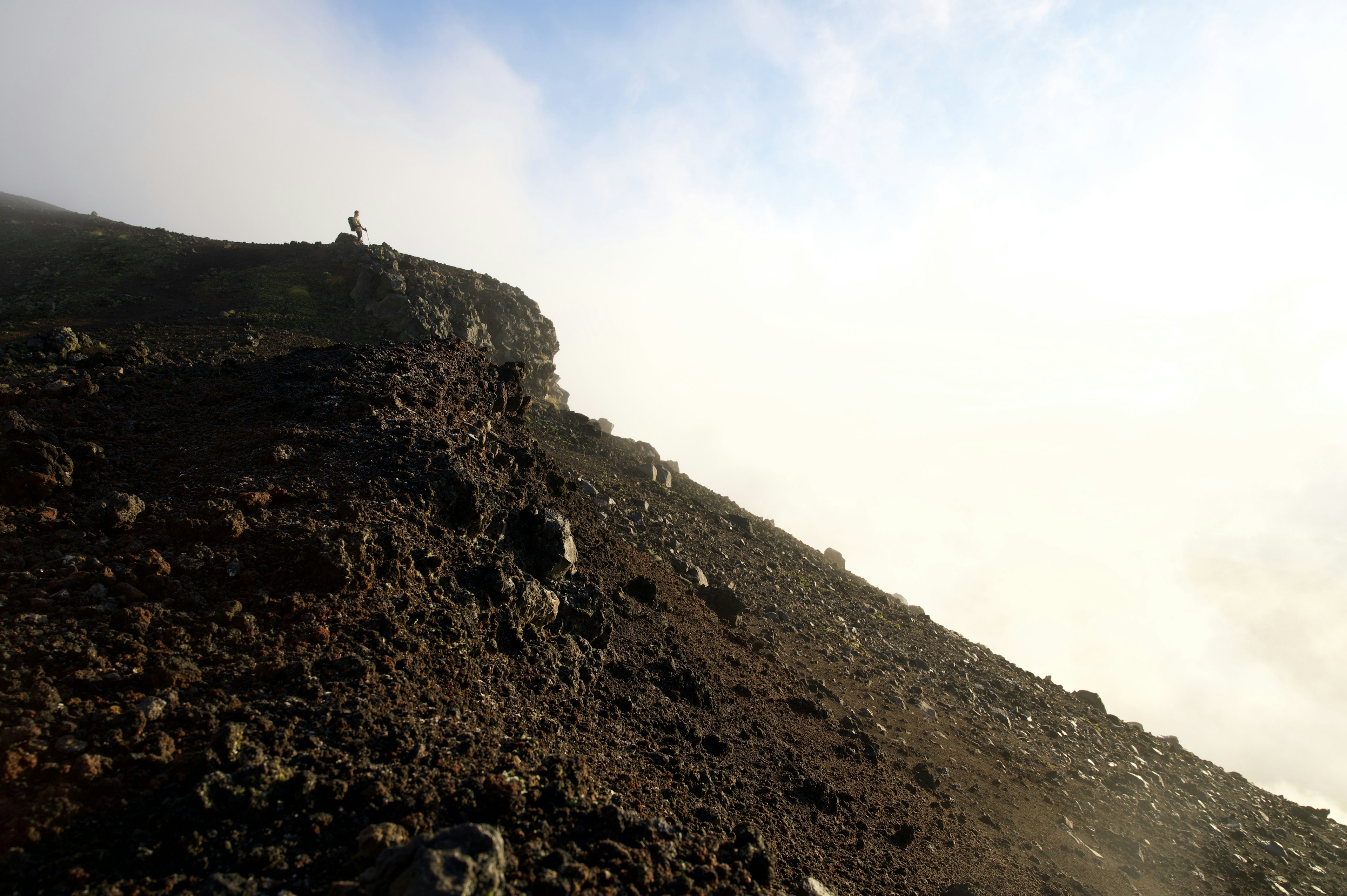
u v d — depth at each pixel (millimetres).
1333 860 19938
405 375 15781
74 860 5102
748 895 6766
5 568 7727
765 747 12875
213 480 10102
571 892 5617
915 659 26828
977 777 17750
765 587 27703
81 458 10062
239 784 5797
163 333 33469
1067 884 13359
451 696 8047
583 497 20875
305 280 45156
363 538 9055
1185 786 23453
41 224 73500
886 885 9922
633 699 11250
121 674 6742
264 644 7535
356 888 5086
